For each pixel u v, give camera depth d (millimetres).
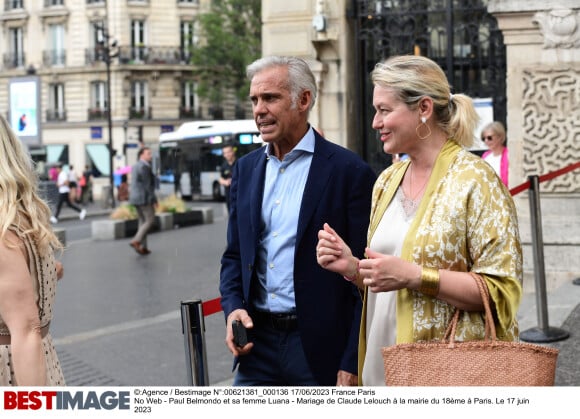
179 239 17969
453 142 2756
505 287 2492
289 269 3322
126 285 11281
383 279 2523
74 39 54188
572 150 8398
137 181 15008
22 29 56125
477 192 2580
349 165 3369
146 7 53562
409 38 12500
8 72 55781
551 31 8352
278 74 3322
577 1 8234
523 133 8555
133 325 8406
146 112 53344
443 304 2580
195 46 47906
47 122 54438
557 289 7969
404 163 2891
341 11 12820
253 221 3393
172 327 8227
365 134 13336
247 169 3516
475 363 2369
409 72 2695
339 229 3328
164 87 53750
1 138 2707
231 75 46062
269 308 3354
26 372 2520
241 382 3412
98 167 53344
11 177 2648
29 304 2562
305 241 3305
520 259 2543
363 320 2938
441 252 2578
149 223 14992
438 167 2688
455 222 2578
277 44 13266
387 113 2727
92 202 45094
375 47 12836
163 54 53844
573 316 6832
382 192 2918
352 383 3180
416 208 2721
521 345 2365
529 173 8562
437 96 2705
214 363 6652
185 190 34000
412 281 2512
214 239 17625
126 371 6496
